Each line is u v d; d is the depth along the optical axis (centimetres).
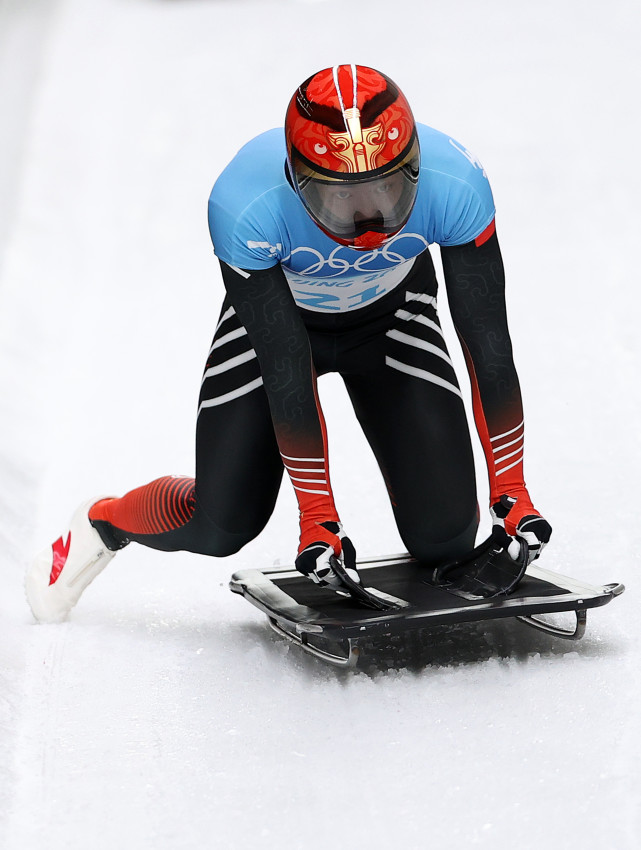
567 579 1126
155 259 2931
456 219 1045
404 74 4344
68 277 2822
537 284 2467
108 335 2461
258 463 1150
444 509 1157
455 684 1029
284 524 1570
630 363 2017
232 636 1211
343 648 1139
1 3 5547
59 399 2130
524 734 924
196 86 4497
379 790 855
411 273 1182
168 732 980
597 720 941
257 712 1007
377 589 1143
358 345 1184
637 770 857
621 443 1714
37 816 855
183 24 5559
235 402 1145
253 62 4769
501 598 1055
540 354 2127
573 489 1573
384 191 950
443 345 1205
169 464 1822
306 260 1058
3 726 1007
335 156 937
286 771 895
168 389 2161
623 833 777
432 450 1152
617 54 4228
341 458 1792
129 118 4116
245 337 1157
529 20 4859
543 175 3125
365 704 1001
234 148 3759
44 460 1859
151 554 1505
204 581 1400
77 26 5412
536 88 3925
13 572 1456
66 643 1211
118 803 866
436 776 869
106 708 1038
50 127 3981
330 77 966
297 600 1117
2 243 2930
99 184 3494
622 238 2634
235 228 1027
